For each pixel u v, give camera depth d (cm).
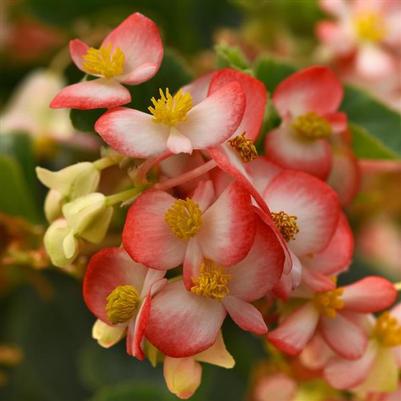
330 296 30
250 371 39
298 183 29
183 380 28
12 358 40
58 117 39
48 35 43
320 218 29
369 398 32
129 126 28
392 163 34
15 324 41
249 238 27
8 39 43
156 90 31
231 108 28
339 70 40
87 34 41
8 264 35
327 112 32
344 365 31
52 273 41
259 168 29
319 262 30
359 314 31
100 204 28
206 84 30
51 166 39
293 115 31
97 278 28
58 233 29
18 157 37
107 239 30
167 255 28
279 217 28
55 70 40
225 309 28
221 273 28
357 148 33
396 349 31
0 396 41
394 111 34
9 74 44
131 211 28
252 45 42
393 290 30
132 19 29
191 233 27
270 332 29
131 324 28
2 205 35
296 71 33
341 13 41
